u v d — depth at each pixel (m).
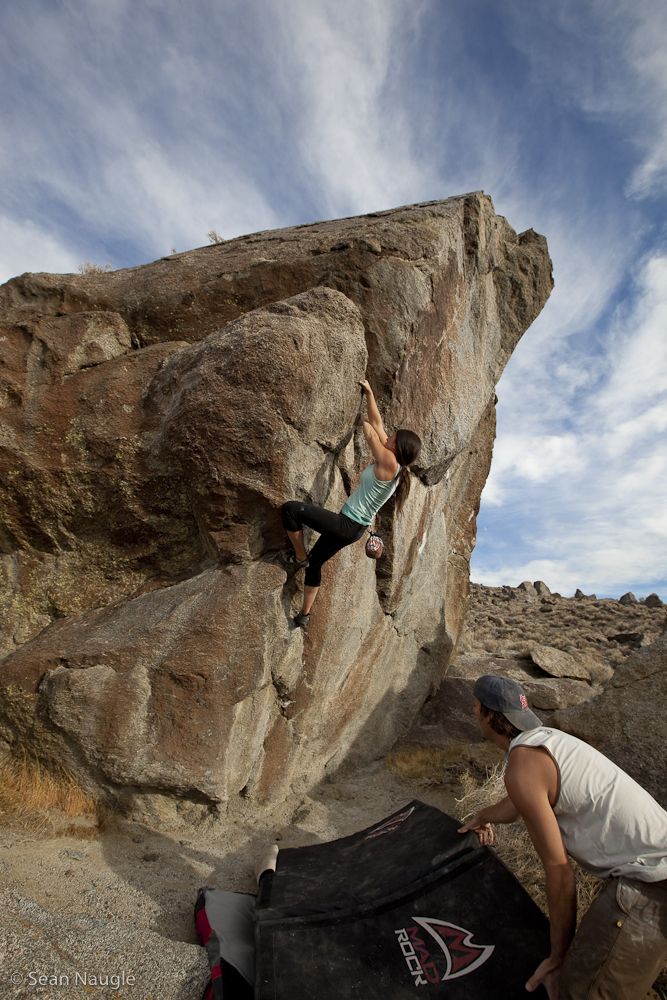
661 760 4.34
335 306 4.71
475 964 2.60
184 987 2.55
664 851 2.29
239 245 6.25
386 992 2.51
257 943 2.66
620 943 2.21
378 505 4.26
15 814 3.87
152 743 4.12
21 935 2.52
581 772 2.49
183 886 3.63
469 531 9.76
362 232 5.68
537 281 8.79
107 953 2.59
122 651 4.21
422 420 6.11
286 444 4.30
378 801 5.61
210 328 5.46
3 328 5.02
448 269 6.17
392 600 6.39
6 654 4.60
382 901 2.87
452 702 7.96
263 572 4.48
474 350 7.55
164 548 4.78
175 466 4.53
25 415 4.78
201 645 4.21
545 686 8.40
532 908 2.78
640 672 4.74
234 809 4.67
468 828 3.19
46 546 4.89
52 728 4.17
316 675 5.14
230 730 4.25
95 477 4.71
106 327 5.18
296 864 3.54
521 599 28.58
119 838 3.98
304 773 5.53
